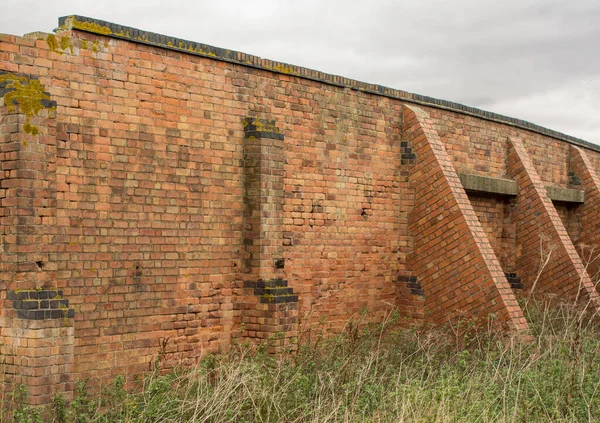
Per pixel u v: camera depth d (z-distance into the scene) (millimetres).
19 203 7801
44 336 7742
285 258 11078
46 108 8062
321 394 8672
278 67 10906
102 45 8734
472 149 15273
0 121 7922
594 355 10859
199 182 9852
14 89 7852
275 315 10250
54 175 8156
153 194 9289
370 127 12711
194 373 8555
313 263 11594
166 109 9438
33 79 8031
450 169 13117
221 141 10141
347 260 12234
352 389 8727
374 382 9125
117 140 8891
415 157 13211
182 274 9656
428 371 10234
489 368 9945
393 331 12500
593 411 8547
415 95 13609
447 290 12820
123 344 8953
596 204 19500
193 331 9797
